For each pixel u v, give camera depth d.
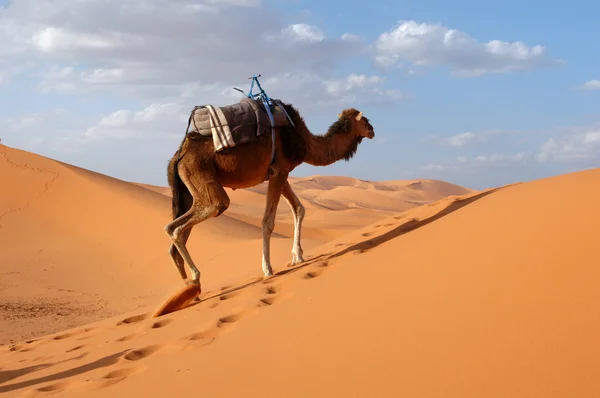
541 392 3.40
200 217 10.04
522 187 9.34
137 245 32.00
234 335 6.46
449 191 182.38
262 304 7.46
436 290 5.57
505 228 6.68
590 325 3.87
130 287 27.39
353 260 8.41
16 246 32.06
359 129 12.09
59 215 35.38
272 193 10.73
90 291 26.33
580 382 3.36
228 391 4.82
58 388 6.20
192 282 10.12
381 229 11.48
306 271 8.58
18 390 6.48
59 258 30.77
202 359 5.87
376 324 5.31
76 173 39.03
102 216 34.94
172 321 8.57
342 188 139.25
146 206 35.44
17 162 40.00
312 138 11.32
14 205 36.12
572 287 4.48
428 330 4.76
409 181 180.00
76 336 10.48
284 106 10.87
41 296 24.83
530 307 4.45
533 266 5.19
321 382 4.48
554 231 5.86
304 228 51.53
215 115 10.00
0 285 26.27
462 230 7.41
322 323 5.86
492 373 3.77
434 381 3.93
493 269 5.50
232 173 10.20
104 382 5.87
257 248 28.61
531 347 3.90
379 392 4.03
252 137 10.08
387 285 6.31
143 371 6.04
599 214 5.82
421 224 9.91
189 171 10.08
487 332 4.33
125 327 9.48
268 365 5.17
